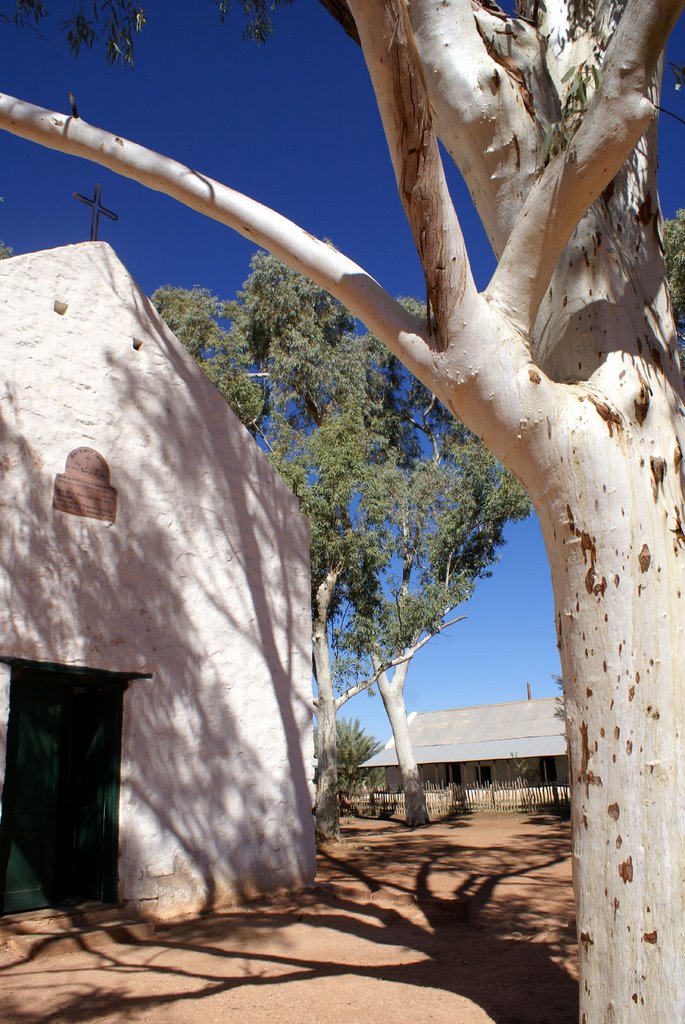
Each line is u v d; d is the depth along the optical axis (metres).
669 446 3.99
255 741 9.38
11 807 7.36
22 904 7.38
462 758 36.16
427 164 3.74
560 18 5.29
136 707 8.35
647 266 4.59
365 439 20.08
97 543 8.41
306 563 10.65
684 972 3.25
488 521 21.36
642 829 3.38
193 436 9.70
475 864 12.27
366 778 36.00
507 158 4.69
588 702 3.60
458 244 3.92
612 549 3.66
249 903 8.69
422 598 20.86
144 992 5.37
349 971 5.86
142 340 9.41
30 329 8.30
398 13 3.49
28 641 7.59
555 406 3.87
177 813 8.41
